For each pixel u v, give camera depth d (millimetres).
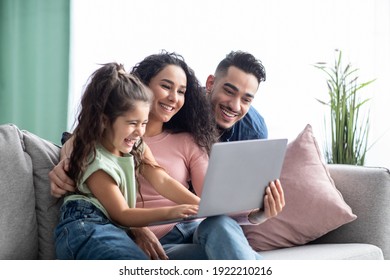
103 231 1980
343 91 4039
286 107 4715
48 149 2293
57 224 2215
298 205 2586
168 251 2207
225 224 2023
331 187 2646
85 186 2098
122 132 2107
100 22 4648
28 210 2150
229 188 1982
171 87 2447
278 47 4695
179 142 2514
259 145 1990
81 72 4672
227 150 1915
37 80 4660
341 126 4008
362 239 2633
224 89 2777
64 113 4652
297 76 4711
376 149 4727
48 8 4645
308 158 2693
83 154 2092
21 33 4668
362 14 4730
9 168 2125
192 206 2031
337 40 4719
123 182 2131
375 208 2637
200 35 4676
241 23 4680
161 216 2002
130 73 2412
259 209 2166
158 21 4668
